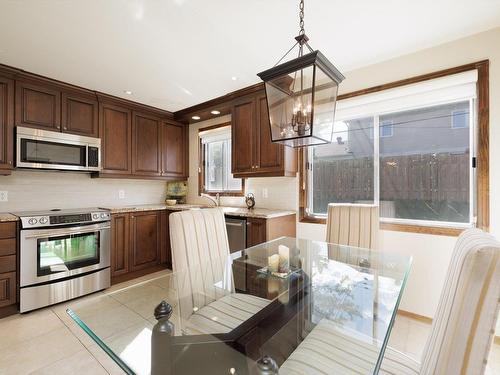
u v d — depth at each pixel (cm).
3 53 232
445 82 219
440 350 77
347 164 284
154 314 141
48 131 281
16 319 232
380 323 121
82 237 283
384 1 173
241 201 373
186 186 445
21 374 165
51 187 315
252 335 124
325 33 209
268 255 206
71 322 228
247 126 321
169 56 240
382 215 262
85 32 203
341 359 106
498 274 67
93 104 323
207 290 164
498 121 200
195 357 108
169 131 413
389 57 247
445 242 223
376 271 168
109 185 369
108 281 305
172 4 173
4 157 255
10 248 238
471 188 220
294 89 131
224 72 272
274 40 216
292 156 305
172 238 178
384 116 261
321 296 146
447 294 91
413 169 247
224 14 184
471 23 197
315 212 309
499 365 173
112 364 175
